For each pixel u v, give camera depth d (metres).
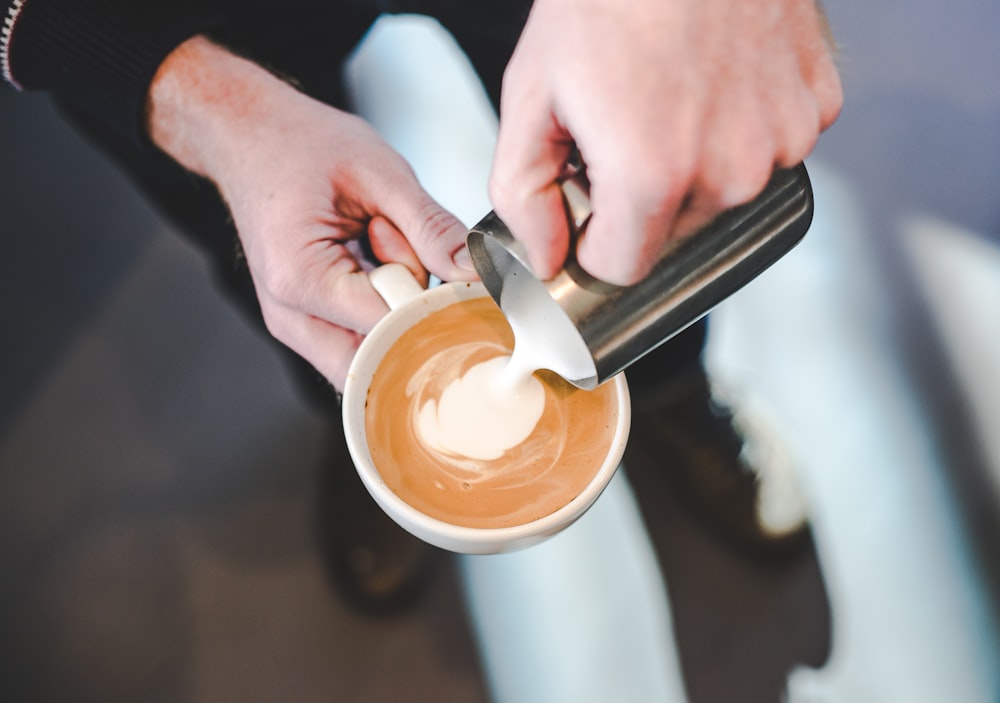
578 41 0.51
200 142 1.00
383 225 0.93
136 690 1.36
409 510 0.72
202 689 1.36
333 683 1.37
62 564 1.47
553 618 1.40
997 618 1.35
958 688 1.31
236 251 1.19
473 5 1.17
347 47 1.26
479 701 1.34
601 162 0.50
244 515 1.51
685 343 1.26
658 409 1.49
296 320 0.95
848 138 1.88
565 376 0.73
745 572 1.42
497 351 0.87
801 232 0.65
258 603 1.43
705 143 0.52
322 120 0.98
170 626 1.42
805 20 0.56
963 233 1.74
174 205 1.20
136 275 1.81
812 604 1.38
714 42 0.52
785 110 0.54
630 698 1.33
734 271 0.62
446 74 2.09
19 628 1.42
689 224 0.58
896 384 1.57
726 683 1.33
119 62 0.95
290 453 1.57
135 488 1.55
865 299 1.67
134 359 1.70
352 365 0.81
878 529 1.44
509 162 0.55
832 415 1.55
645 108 0.49
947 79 1.95
